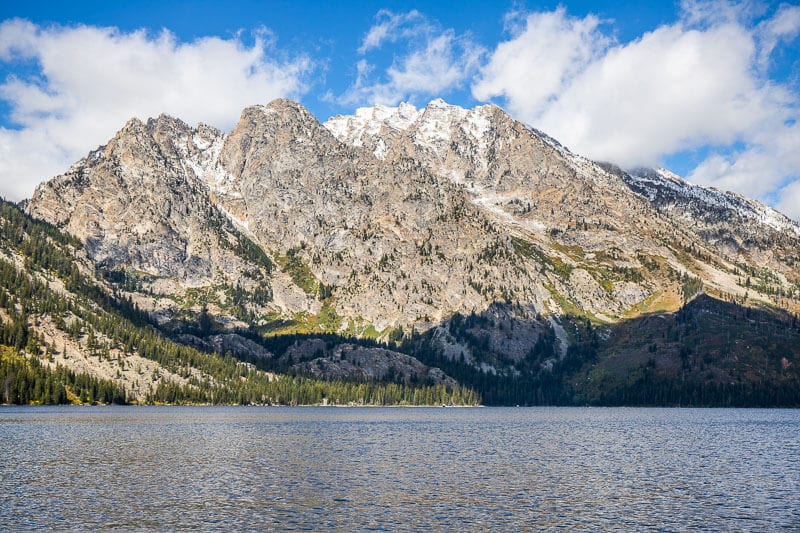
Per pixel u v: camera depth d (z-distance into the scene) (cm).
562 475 11400
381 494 9425
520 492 9762
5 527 7362
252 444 15338
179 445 14800
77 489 9419
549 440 17638
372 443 16138
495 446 15900
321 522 7794
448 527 7681
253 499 8938
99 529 7350
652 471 11981
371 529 7538
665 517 8306
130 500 8756
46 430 17738
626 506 8900
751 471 12081
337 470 11531
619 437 18762
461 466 12312
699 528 7806
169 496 9038
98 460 12256
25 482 9888
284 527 7550
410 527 7650
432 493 9562
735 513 8544
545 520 8081
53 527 7394
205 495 9150
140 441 15462
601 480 10931
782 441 17750
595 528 7762
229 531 7362
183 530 7369
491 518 8125
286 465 12012
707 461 13438
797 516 8412
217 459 12650
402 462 12725
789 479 11206
